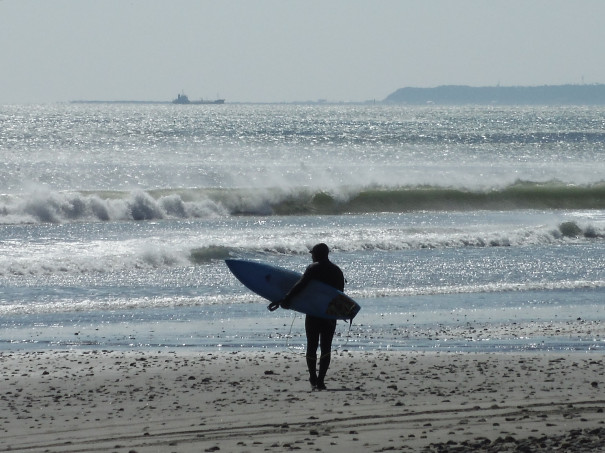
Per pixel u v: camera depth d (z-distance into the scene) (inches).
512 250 3841.0
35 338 2078.0
